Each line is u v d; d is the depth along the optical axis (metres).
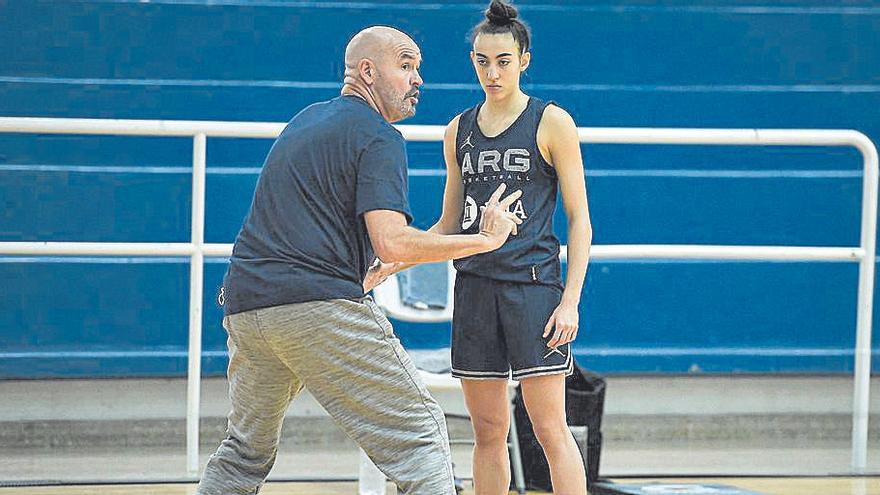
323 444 13.76
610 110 16.45
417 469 7.24
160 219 15.12
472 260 8.24
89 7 16.03
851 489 11.43
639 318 15.67
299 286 7.18
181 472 11.75
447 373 11.28
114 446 13.46
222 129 11.67
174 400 13.86
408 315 11.84
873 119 16.81
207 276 15.02
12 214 14.80
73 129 11.37
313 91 16.05
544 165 8.23
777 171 16.55
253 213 7.53
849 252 12.58
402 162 7.39
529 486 11.50
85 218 14.96
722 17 17.11
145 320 14.81
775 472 12.30
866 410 12.62
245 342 7.45
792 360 15.30
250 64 16.39
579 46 16.94
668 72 17.05
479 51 8.18
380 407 7.30
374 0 17.09
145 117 15.70
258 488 7.91
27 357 13.89
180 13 16.23
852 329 15.95
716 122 16.61
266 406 7.73
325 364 7.28
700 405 14.97
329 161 7.33
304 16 16.52
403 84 7.76
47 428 13.33
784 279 15.89
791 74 17.22
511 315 8.13
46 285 14.57
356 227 7.42
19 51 15.88
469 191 8.38
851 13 17.31
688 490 10.98
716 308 15.80
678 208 15.98
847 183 16.20
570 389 11.59
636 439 14.54
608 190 15.89
